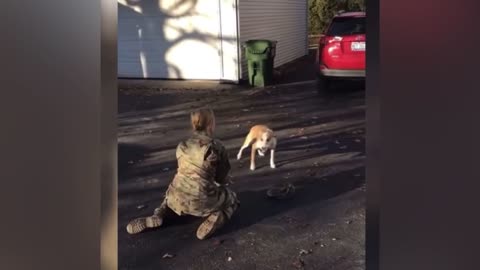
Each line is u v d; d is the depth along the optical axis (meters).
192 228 4.43
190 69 14.44
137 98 11.70
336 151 6.83
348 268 3.69
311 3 29.56
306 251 3.97
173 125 8.77
